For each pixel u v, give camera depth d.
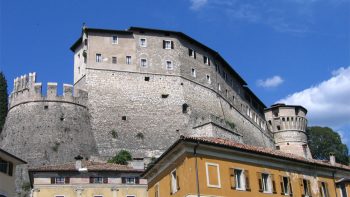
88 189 61.34
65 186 61.00
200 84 109.00
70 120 91.31
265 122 138.25
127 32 103.75
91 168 62.66
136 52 103.31
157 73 103.44
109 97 97.50
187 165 38.62
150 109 99.56
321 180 49.81
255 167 43.19
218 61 119.00
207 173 39.16
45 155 85.69
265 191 43.06
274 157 44.75
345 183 51.47
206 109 107.06
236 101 122.38
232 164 41.41
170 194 41.34
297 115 140.25
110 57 100.88
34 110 91.31
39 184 60.47
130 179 63.28
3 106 106.00
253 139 122.19
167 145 96.62
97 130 93.69
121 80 99.94
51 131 89.06
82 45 103.81
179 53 107.44
